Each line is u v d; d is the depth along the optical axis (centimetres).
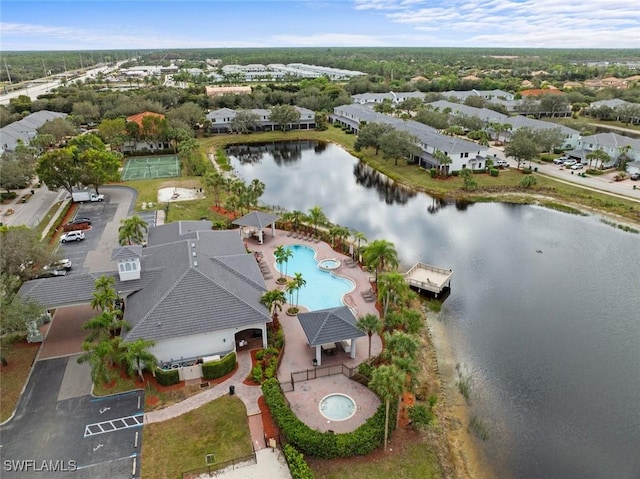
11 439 3609
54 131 13150
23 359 4503
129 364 4047
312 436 3459
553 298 5988
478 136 14012
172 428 3731
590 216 8781
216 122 16200
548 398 4319
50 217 8212
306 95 19912
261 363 4450
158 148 13562
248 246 7175
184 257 5088
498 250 7388
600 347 5038
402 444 3666
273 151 14438
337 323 4422
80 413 3869
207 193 9669
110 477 3303
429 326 5388
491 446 3788
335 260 6731
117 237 7438
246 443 3600
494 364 4766
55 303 4666
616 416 4128
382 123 13362
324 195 10175
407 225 8444
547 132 12388
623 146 11425
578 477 3541
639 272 6650
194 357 4503
